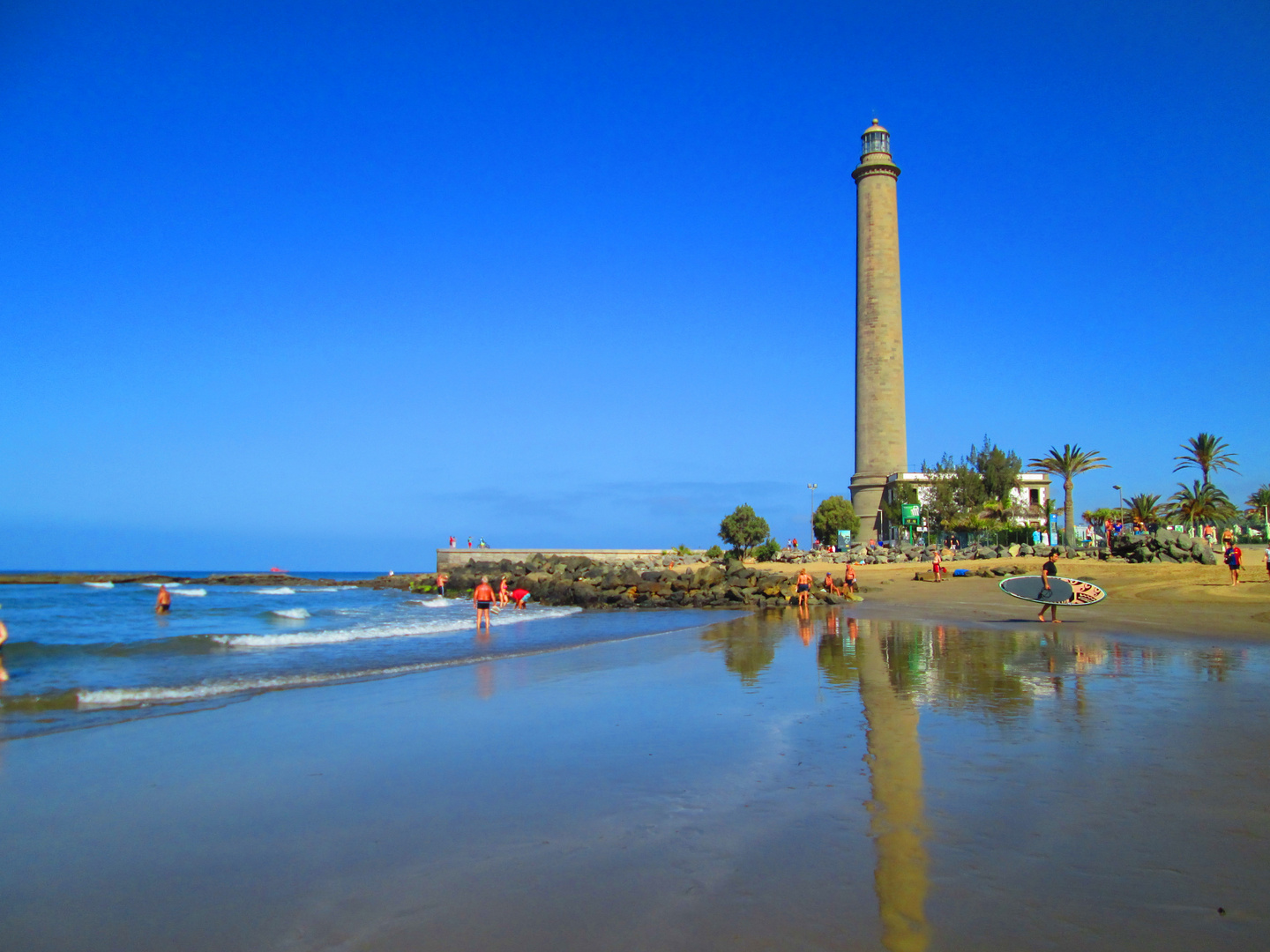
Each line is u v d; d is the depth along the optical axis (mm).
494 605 41500
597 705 10633
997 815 5711
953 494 68438
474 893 4566
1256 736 8219
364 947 3949
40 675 14398
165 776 7262
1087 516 76938
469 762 7652
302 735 8906
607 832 5547
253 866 5086
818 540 73625
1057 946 3795
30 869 5070
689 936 3951
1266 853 4957
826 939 3891
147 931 4195
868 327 74375
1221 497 62406
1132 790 6312
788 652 16781
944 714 9539
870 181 74562
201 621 31453
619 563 64500
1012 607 29875
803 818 5719
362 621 30516
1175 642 17641
